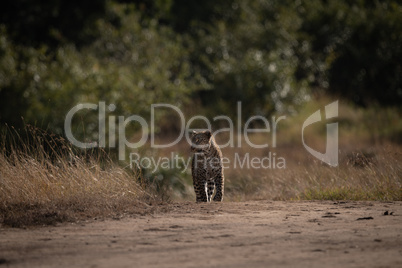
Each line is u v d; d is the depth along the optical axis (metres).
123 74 70.06
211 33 107.19
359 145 66.38
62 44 96.81
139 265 18.78
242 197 44.91
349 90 103.44
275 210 30.75
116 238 23.44
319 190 40.12
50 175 33.34
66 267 18.86
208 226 25.64
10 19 101.44
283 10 105.69
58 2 102.06
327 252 20.12
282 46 101.06
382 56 102.56
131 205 32.00
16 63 66.94
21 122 56.56
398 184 38.59
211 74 94.19
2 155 36.06
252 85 89.81
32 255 20.78
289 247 21.02
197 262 18.98
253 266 18.31
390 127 80.31
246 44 101.56
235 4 112.62
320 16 108.56
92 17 102.81
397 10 105.81
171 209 31.39
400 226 25.09
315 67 104.06
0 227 27.36
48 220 28.11
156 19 107.12
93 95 62.84
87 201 31.25
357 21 106.00
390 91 102.56
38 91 62.41
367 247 20.86
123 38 92.81
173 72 95.81
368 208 31.42
